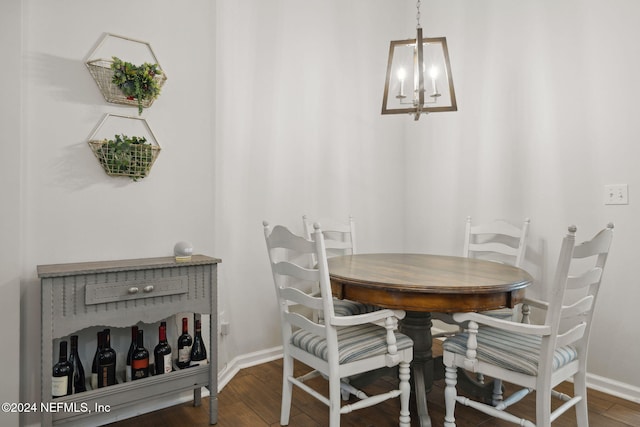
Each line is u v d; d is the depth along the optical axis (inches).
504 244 102.0
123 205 74.9
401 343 64.9
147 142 77.5
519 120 101.1
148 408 77.0
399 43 83.4
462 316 61.4
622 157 82.8
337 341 62.0
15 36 62.6
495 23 106.7
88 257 71.2
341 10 119.0
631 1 81.7
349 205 119.8
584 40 88.9
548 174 94.9
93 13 71.9
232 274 96.7
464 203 114.0
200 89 84.9
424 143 125.4
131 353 69.9
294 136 108.6
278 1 105.7
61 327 58.6
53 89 68.0
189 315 82.7
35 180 66.3
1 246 61.2
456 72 116.2
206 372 72.4
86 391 61.4
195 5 84.7
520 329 56.2
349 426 72.1
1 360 61.0
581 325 61.1
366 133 123.6
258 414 76.3
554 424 71.6
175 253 72.4
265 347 104.1
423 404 71.4
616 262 83.7
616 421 73.2
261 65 102.0
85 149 71.0
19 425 64.4
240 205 98.4
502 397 80.0
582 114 89.1
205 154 85.4
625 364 82.7
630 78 81.8
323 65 114.7
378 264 82.7
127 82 71.5
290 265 66.1
